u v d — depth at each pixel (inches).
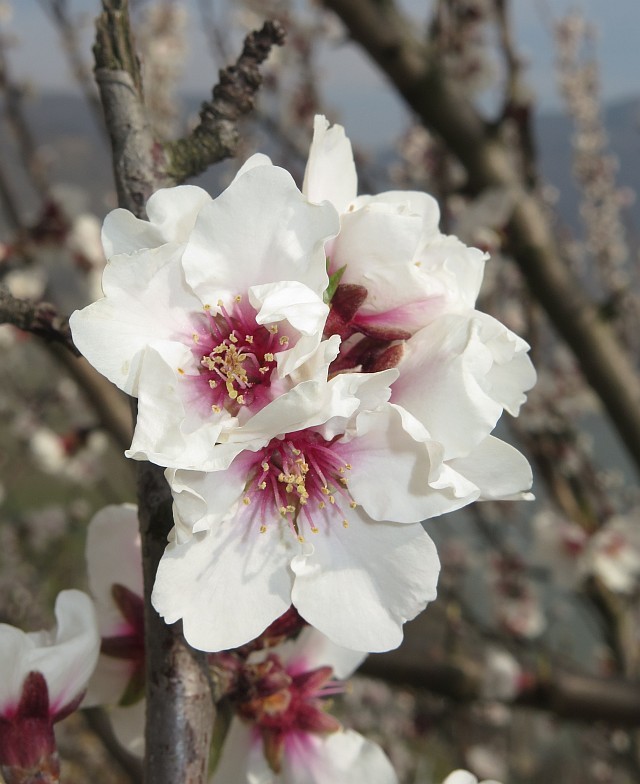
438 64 14.8
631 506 27.7
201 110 6.6
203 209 5.8
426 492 6.0
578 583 21.5
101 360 5.7
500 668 14.9
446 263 6.4
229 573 6.0
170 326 5.9
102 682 7.2
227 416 6.0
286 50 26.4
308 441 6.3
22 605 16.4
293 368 5.8
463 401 5.8
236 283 6.0
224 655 7.1
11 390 29.7
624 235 36.9
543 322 23.4
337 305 6.2
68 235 18.5
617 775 32.7
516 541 30.1
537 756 34.5
